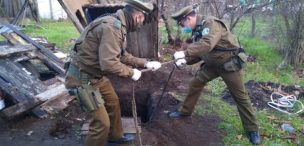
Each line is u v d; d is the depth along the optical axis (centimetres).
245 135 435
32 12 1156
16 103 444
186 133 432
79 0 682
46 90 487
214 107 513
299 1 687
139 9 321
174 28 875
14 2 1163
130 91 556
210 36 357
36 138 415
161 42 821
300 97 567
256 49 792
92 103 323
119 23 310
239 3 748
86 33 318
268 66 712
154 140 412
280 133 442
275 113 503
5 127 434
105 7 611
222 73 398
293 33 707
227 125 457
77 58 325
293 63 718
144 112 550
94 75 330
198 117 478
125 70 319
